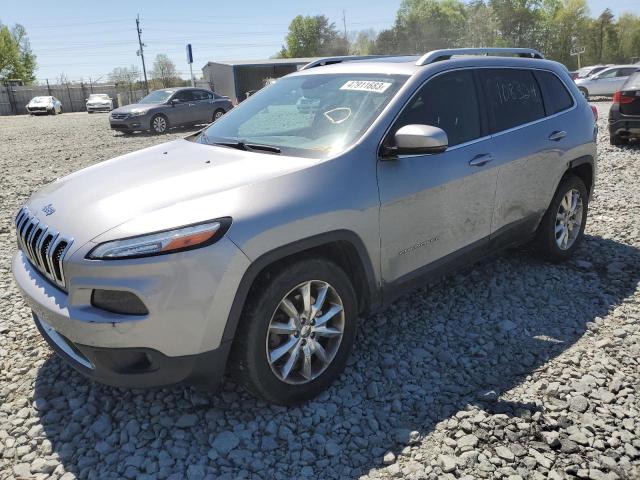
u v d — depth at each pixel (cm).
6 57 6788
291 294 281
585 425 274
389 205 315
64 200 295
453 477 243
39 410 294
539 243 467
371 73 371
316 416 285
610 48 8125
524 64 439
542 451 258
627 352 341
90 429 278
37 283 279
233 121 397
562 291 432
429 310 403
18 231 311
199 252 245
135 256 240
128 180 302
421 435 272
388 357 339
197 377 261
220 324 254
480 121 386
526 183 417
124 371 253
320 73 401
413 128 304
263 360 271
